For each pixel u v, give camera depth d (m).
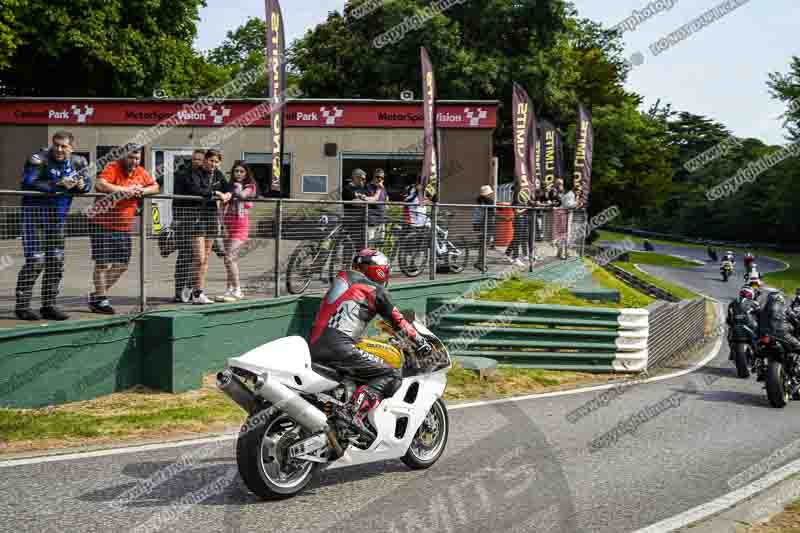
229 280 9.66
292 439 5.46
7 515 4.91
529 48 36.44
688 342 17.45
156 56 32.78
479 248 14.66
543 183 22.75
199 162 9.25
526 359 11.70
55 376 7.62
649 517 5.36
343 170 21.16
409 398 6.29
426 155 15.08
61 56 30.88
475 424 8.04
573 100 38.34
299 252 10.57
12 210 7.37
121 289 8.44
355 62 36.00
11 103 21.25
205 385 8.81
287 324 10.26
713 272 45.31
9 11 27.47
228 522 4.93
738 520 5.35
